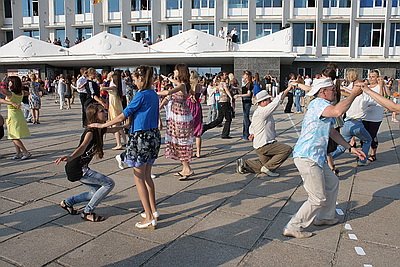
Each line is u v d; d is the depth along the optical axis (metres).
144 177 4.23
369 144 6.94
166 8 35.97
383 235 4.07
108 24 37.56
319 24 33.16
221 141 9.63
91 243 3.92
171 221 4.47
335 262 3.52
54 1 38.91
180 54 27.64
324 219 4.30
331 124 4.07
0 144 9.30
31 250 3.77
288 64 33.38
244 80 9.77
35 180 6.11
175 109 6.03
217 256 3.64
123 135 8.80
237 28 35.06
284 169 6.75
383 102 3.39
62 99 19.58
